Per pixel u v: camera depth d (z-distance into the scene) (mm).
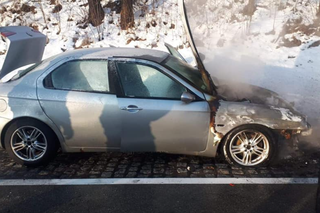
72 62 3988
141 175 3799
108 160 4207
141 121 3814
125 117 3809
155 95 3867
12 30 4953
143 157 4273
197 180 3668
